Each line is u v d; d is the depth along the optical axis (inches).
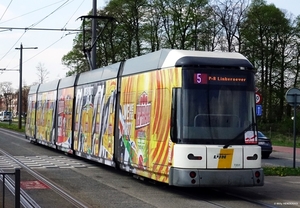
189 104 499.5
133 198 489.1
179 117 498.9
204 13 1840.6
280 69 2121.1
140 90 585.9
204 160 489.1
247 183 497.4
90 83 815.7
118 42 1878.7
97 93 765.9
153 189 553.0
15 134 1909.4
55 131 1039.6
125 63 660.7
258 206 458.9
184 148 488.1
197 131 496.1
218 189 571.2
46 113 1141.7
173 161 494.3
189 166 486.0
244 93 515.8
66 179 624.1
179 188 566.9
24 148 1153.4
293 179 687.1
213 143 496.4
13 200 466.3
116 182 604.4
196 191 548.4
